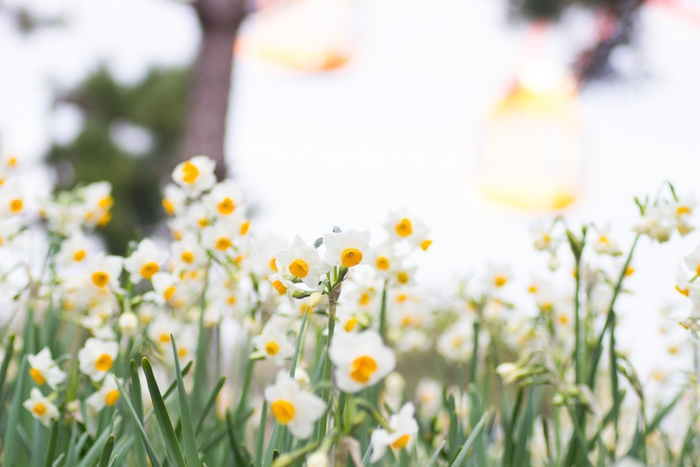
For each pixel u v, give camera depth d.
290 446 0.85
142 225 7.11
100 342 0.94
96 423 1.06
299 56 4.59
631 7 4.58
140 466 0.86
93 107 7.79
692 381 1.06
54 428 0.89
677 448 1.18
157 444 1.05
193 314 1.18
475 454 1.01
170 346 1.09
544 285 1.09
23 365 0.97
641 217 0.96
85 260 1.12
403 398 1.28
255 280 1.02
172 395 1.09
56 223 1.30
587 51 4.83
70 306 1.14
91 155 7.22
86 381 1.04
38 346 1.06
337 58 4.58
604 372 1.30
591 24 4.83
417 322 1.26
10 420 0.95
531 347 1.15
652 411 1.19
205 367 1.14
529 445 1.06
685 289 0.90
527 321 1.12
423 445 1.10
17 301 1.08
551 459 0.97
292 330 0.99
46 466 0.89
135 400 0.87
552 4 4.58
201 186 1.08
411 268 1.00
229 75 4.43
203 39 4.44
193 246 1.06
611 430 1.13
